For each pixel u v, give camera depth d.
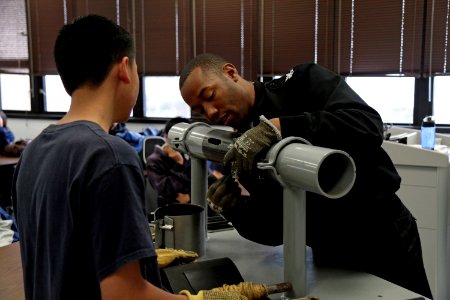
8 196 3.73
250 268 1.16
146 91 4.68
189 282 0.99
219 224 1.47
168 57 4.47
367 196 1.18
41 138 0.79
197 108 1.19
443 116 3.65
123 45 0.79
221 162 1.17
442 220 2.20
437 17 3.50
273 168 0.89
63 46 0.78
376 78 3.79
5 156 4.00
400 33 3.62
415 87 3.69
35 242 0.77
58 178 0.71
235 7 4.16
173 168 2.96
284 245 0.96
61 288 0.71
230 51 4.25
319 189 0.80
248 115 1.22
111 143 0.70
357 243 1.21
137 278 0.69
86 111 0.78
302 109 1.21
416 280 1.32
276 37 4.06
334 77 1.19
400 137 2.70
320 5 3.86
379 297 0.99
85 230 0.69
